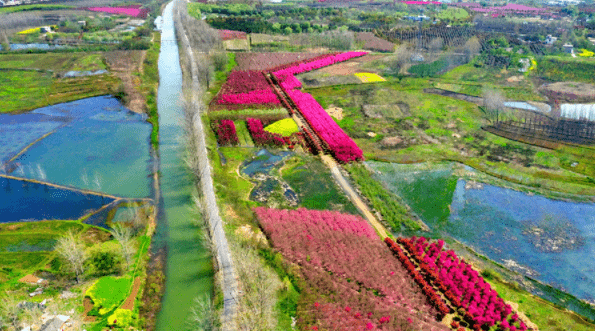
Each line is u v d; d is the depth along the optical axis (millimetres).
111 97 95812
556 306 43219
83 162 68500
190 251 50094
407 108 91812
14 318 37469
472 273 45969
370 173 66562
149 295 43656
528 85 106562
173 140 77188
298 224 53844
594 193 62031
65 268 45500
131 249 47781
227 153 72000
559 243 52500
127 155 71250
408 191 62375
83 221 53844
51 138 76250
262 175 65750
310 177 65438
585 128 81938
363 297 43031
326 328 39406
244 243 49188
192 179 64438
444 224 55594
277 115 86125
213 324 38375
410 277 45875
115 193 60531
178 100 94250
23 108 87750
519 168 68188
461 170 67688
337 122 84062
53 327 37906
